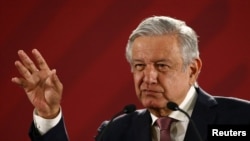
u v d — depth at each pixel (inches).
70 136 470.3
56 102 215.0
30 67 212.2
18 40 472.1
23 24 472.1
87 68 468.8
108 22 466.0
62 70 469.4
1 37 472.4
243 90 454.3
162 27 208.5
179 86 212.1
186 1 458.9
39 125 218.8
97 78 467.8
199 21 457.7
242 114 229.0
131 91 465.7
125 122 245.9
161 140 219.8
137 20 462.6
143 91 209.3
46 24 470.6
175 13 459.5
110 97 467.2
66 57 469.1
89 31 468.4
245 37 453.4
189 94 226.8
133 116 247.0
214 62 457.1
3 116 475.8
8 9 472.4
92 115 469.4
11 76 473.4
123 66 465.7
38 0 471.8
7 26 472.7
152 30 207.9
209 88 457.7
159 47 205.9
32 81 212.7
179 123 223.0
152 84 206.2
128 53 214.8
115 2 465.7
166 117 221.5
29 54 471.8
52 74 211.0
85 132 470.3
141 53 207.5
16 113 476.1
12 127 476.7
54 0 470.9
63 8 470.3
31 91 215.0
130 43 213.3
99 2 467.8
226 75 455.8
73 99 469.4
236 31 454.6
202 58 458.3
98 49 467.2
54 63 469.4
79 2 469.1
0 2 472.4
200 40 458.0
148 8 461.4
